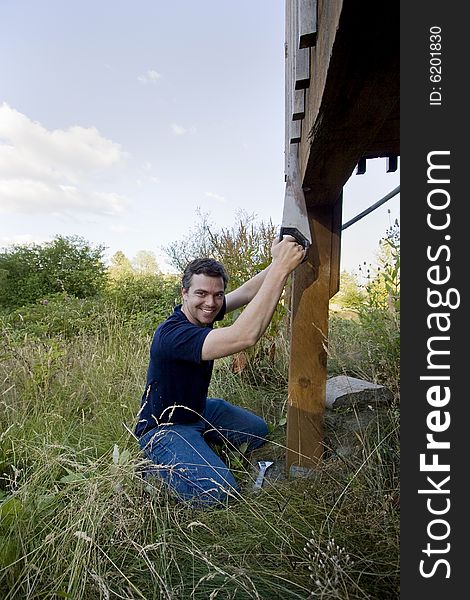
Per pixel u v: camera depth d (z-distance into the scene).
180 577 1.25
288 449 2.02
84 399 3.03
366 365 2.68
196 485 1.70
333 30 0.84
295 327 2.04
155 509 1.48
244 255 4.13
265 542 1.35
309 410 2.01
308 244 1.73
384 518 1.30
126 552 1.32
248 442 2.37
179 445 1.93
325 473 1.70
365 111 1.11
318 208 2.05
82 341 4.19
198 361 1.91
